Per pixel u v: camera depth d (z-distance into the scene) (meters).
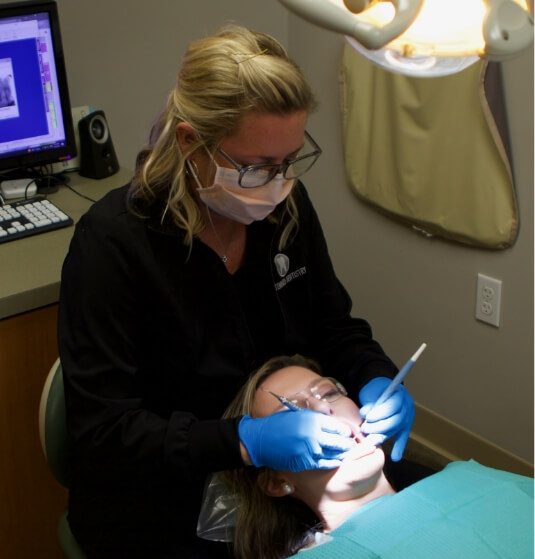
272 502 1.54
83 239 1.40
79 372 1.40
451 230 2.38
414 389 2.76
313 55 2.71
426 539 1.31
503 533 1.32
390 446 1.69
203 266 1.44
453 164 2.31
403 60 1.00
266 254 1.54
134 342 1.44
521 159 2.17
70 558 1.58
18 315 1.81
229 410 1.56
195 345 1.48
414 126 2.37
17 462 1.95
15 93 2.09
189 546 1.54
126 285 1.40
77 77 2.43
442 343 2.61
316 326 1.73
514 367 2.41
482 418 2.57
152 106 2.61
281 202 1.50
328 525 1.48
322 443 1.37
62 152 2.22
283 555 1.50
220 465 1.38
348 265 2.86
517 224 2.24
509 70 2.12
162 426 1.39
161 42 2.55
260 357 1.63
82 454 1.46
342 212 2.80
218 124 1.25
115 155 2.37
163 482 1.53
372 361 1.65
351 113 2.57
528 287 2.29
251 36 1.29
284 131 1.24
